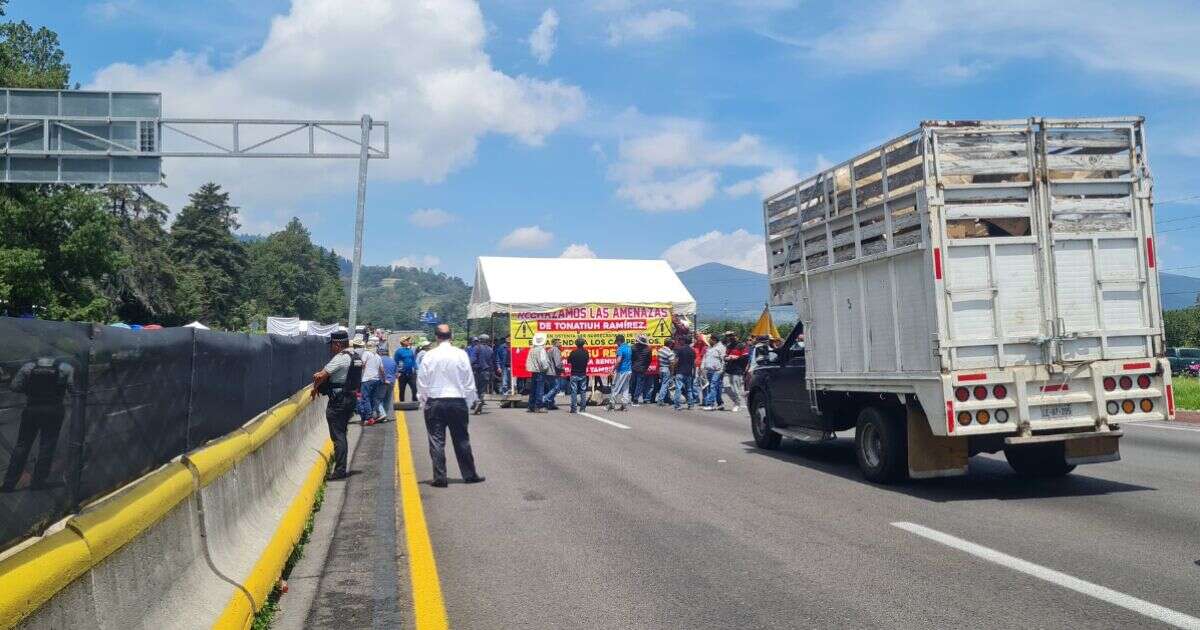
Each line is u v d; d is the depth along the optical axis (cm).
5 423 288
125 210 7500
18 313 4544
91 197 5019
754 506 870
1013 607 529
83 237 4853
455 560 670
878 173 959
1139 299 902
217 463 507
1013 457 1027
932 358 868
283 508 705
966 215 870
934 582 586
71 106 2278
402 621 523
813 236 1130
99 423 373
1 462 285
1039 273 880
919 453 928
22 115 2253
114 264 5100
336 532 775
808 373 1143
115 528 339
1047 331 877
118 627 342
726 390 2216
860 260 998
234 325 10338
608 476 1079
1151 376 898
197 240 10338
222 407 611
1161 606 523
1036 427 868
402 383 2512
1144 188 908
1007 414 865
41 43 5344
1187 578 580
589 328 2506
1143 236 907
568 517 829
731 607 543
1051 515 795
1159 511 800
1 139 2256
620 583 600
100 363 375
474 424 1819
